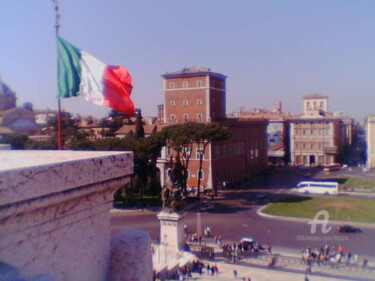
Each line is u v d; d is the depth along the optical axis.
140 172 60.66
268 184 83.44
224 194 70.38
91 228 4.01
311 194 70.88
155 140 58.31
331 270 33.94
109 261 4.28
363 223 49.41
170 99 84.31
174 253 36.12
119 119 121.31
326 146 118.69
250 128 98.31
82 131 97.56
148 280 4.35
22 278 2.81
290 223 49.94
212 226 48.84
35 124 82.50
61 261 3.61
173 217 37.06
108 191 4.20
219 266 35.44
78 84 11.94
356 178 89.62
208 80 80.62
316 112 121.38
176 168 43.25
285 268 34.75
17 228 3.16
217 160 76.38
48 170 3.33
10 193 2.98
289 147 126.44
